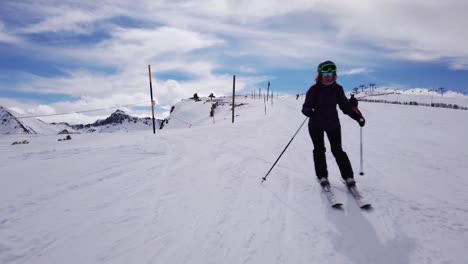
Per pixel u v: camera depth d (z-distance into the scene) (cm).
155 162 579
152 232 271
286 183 432
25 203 338
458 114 2305
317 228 287
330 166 561
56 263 221
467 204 365
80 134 3038
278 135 1099
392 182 458
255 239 262
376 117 2006
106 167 526
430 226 296
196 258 230
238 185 419
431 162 631
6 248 240
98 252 236
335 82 380
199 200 355
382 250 250
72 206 331
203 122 6038
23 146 1479
